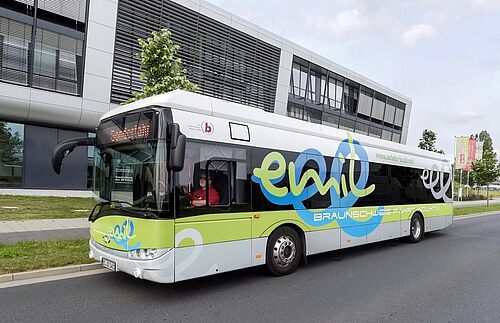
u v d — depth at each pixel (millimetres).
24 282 6250
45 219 11969
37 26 17250
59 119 18141
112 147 6250
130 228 5602
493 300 5828
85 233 9859
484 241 12172
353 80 33188
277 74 25484
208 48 21156
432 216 12391
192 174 5738
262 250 6754
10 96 16609
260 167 6828
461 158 39719
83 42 18250
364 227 9305
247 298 5762
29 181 18047
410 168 11406
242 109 6762
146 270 5297
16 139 17766
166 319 4832
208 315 5004
